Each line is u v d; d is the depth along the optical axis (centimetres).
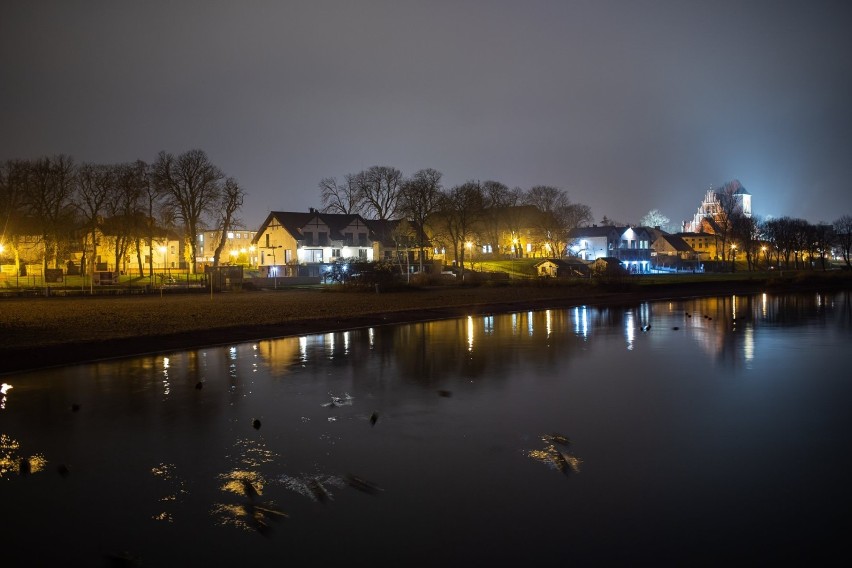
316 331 3919
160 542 1103
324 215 11944
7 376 2445
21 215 9194
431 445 1606
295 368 2652
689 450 1566
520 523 1172
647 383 2356
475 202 11112
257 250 12081
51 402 2036
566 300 6644
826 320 4659
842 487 1323
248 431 1725
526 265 12206
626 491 1311
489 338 3656
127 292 6981
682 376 2494
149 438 1659
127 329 3681
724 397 2125
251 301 6109
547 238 14412
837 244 17425
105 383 2328
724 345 3350
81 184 9250
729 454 1537
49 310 4975
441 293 7400
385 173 12119
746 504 1245
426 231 12375
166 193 9275
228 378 2431
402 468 1444
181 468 1441
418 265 10656
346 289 7556
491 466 1455
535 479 1379
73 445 1602
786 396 2134
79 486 1339
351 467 1450
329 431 1725
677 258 16862
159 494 1298
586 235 15850
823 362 2809
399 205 11525
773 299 7006
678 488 1326
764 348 3241
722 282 9431
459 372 2577
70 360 2769
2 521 1182
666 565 1026
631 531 1138
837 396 2128
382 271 7812
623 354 3052
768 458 1506
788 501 1256
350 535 1128
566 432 1719
